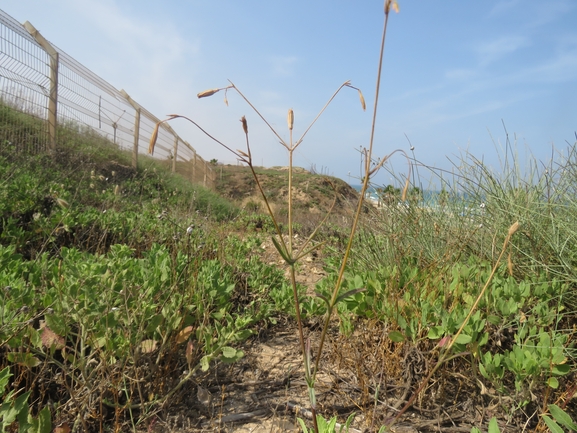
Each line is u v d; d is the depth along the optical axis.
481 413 1.88
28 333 1.62
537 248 2.67
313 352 2.48
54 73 7.00
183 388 1.97
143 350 1.83
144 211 5.12
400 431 1.75
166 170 11.93
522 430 1.77
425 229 3.28
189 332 1.95
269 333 2.79
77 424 1.60
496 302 2.20
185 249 3.04
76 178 6.11
